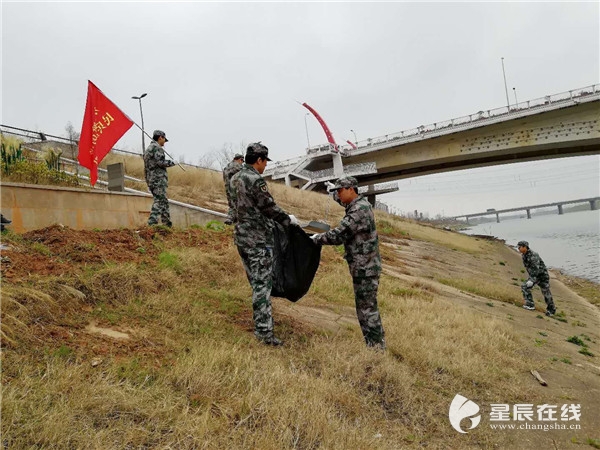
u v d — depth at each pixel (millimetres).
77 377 2555
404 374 3834
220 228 8805
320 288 6863
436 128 38844
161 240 6465
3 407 2117
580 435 3514
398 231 22734
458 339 5340
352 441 2652
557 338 7188
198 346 3402
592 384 4844
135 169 17906
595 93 29844
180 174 19281
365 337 4375
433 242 22422
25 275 3836
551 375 4879
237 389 2895
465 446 3113
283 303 5598
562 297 12539
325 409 2885
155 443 2230
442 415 3492
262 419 2641
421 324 5582
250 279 4117
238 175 4043
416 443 2992
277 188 26375
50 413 2189
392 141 42375
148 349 3207
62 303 3539
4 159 7910
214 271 5746
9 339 2744
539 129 33719
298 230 4328
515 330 6727
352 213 4297
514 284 14156
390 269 11312
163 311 4004
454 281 11492
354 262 4371
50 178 8328
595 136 31219
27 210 5723
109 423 2277
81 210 6680
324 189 49281
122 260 5035
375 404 3365
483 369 4469
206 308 4438
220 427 2459
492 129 36250
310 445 2541
